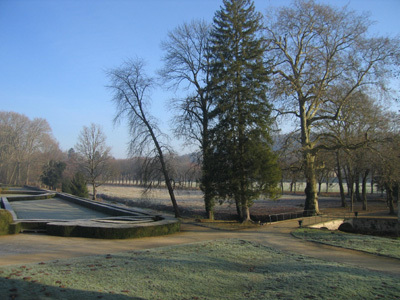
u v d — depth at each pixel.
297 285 7.78
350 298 6.88
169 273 8.59
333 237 16.19
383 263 10.82
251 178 21.55
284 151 26.00
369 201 45.56
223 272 9.03
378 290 7.40
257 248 12.96
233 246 13.16
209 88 23.61
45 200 39.16
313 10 24.92
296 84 25.12
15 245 12.27
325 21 24.61
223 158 22.02
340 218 25.36
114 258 10.23
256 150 21.25
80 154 55.72
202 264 9.69
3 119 81.62
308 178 26.53
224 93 22.00
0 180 87.88
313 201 27.48
